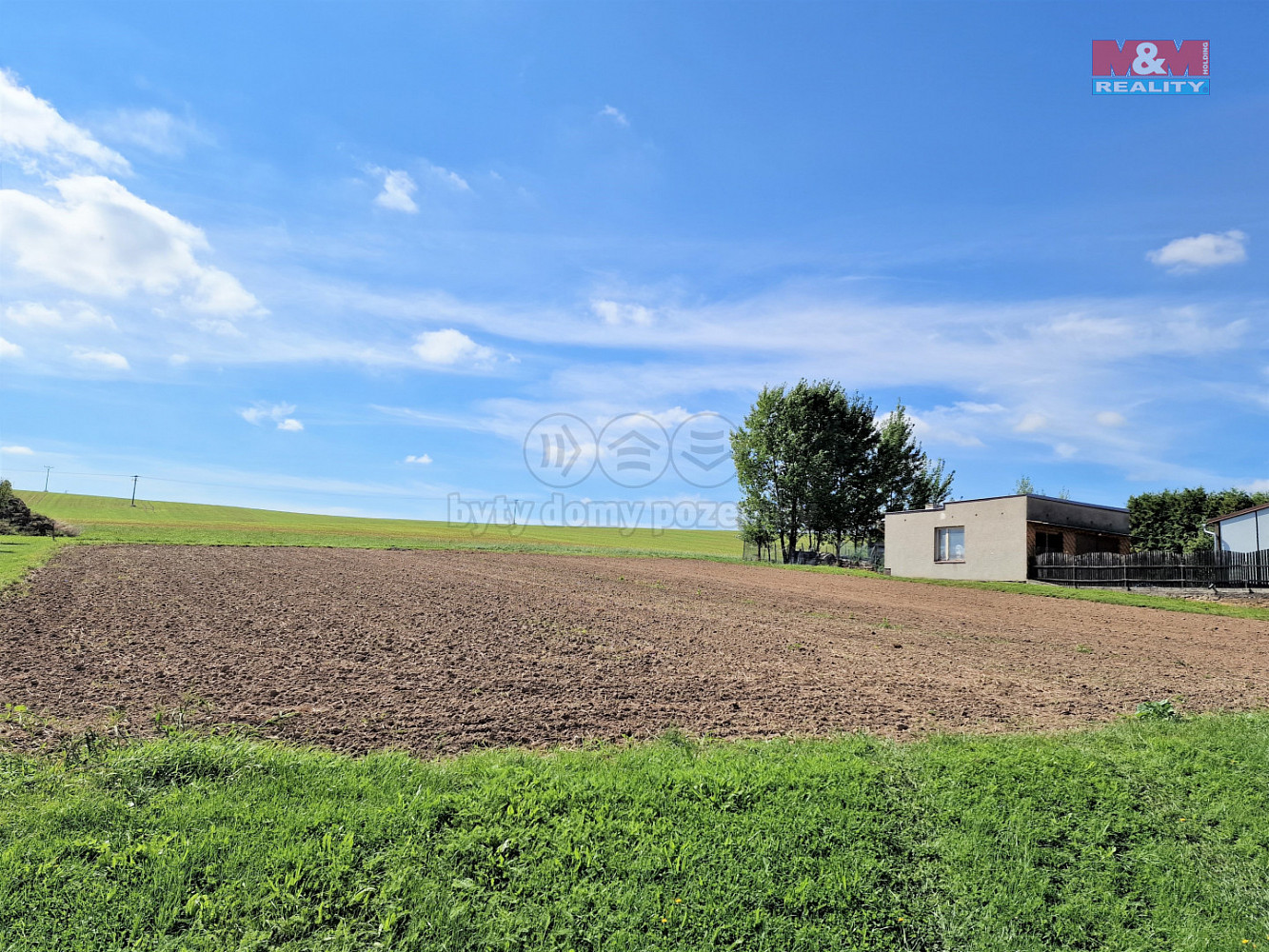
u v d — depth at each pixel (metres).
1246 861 4.42
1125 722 6.89
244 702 6.64
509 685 7.63
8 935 3.17
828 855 4.15
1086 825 4.65
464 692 7.27
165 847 3.77
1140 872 4.27
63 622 10.53
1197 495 42.06
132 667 7.84
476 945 3.35
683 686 7.91
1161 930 3.82
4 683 6.97
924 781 5.05
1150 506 44.31
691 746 5.68
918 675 9.08
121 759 4.69
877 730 6.44
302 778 4.61
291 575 19.47
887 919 3.76
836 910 3.76
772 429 41.38
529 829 4.13
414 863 3.80
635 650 10.02
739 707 7.11
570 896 3.67
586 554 38.22
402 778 4.66
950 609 17.75
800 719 6.75
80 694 6.68
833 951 3.52
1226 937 3.78
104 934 3.24
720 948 3.46
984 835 4.45
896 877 4.06
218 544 32.47
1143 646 12.24
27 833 3.86
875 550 36.59
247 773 4.66
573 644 10.30
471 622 12.02
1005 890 4.01
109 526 47.12
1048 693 8.26
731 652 10.20
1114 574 23.89
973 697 7.92
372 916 3.48
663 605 15.93
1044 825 4.59
